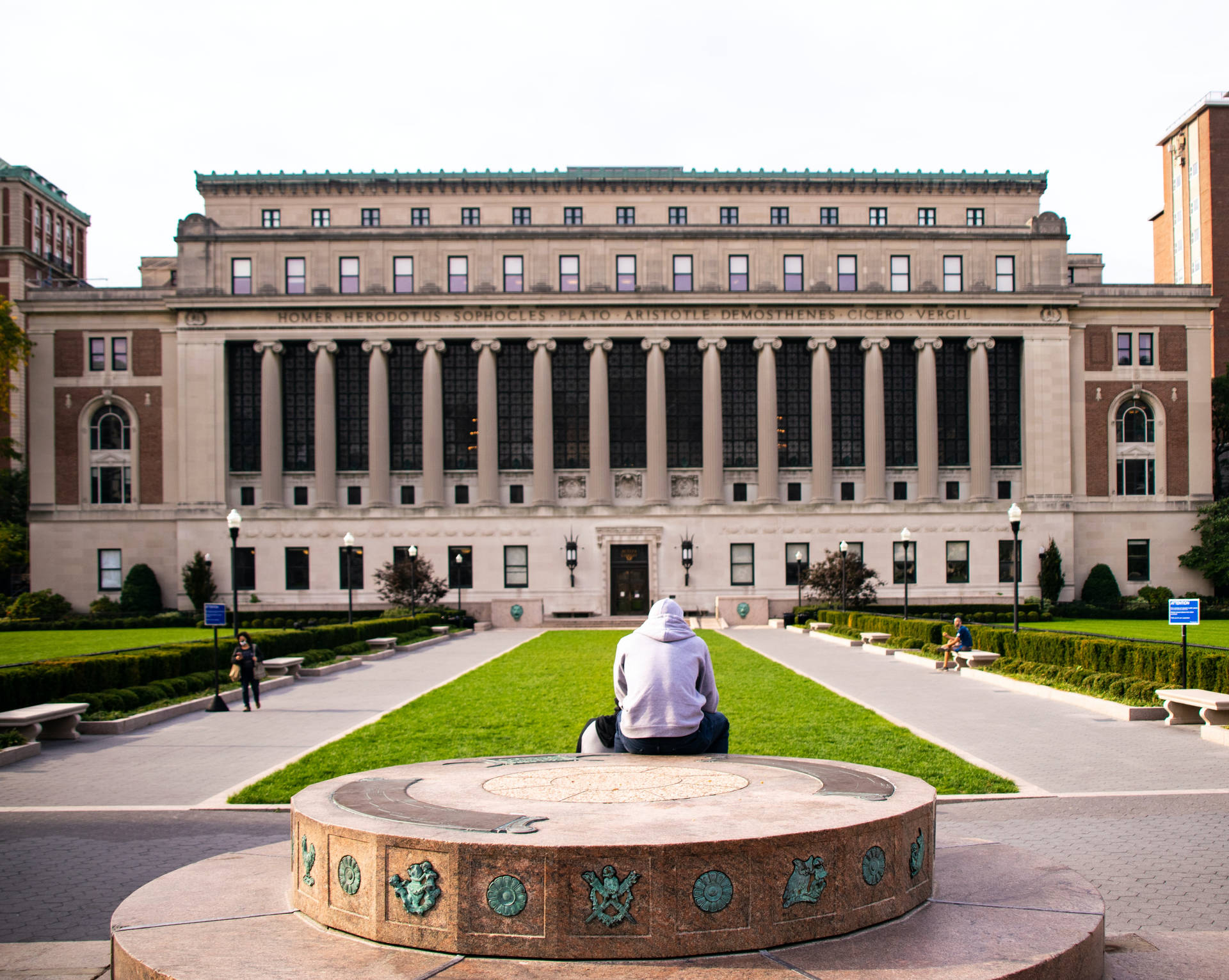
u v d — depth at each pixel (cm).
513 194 7775
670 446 7412
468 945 646
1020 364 7419
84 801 1616
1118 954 830
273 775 1719
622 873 635
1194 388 7500
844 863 683
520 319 7244
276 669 3566
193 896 808
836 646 4872
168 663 3019
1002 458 7419
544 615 7169
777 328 7294
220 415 7194
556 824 690
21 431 9494
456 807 758
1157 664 2559
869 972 620
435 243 7300
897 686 3069
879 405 7275
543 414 7238
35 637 5750
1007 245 7419
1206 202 10175
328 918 713
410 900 662
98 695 2517
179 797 1636
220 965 643
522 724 2192
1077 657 2959
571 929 634
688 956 637
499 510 7200
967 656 3462
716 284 7325
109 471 7381
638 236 7325
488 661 4003
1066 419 7300
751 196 7825
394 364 7388
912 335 7300
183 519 7125
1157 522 7438
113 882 1166
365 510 7175
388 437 7250
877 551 7225
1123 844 1264
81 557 7306
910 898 734
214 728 2409
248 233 7262
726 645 4884
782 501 7331
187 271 7244
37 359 7362
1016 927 705
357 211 7750
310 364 7375
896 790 811
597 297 7194
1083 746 1978
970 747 1967
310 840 732
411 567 6456
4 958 902
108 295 7350
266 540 7150
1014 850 924
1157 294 7469
